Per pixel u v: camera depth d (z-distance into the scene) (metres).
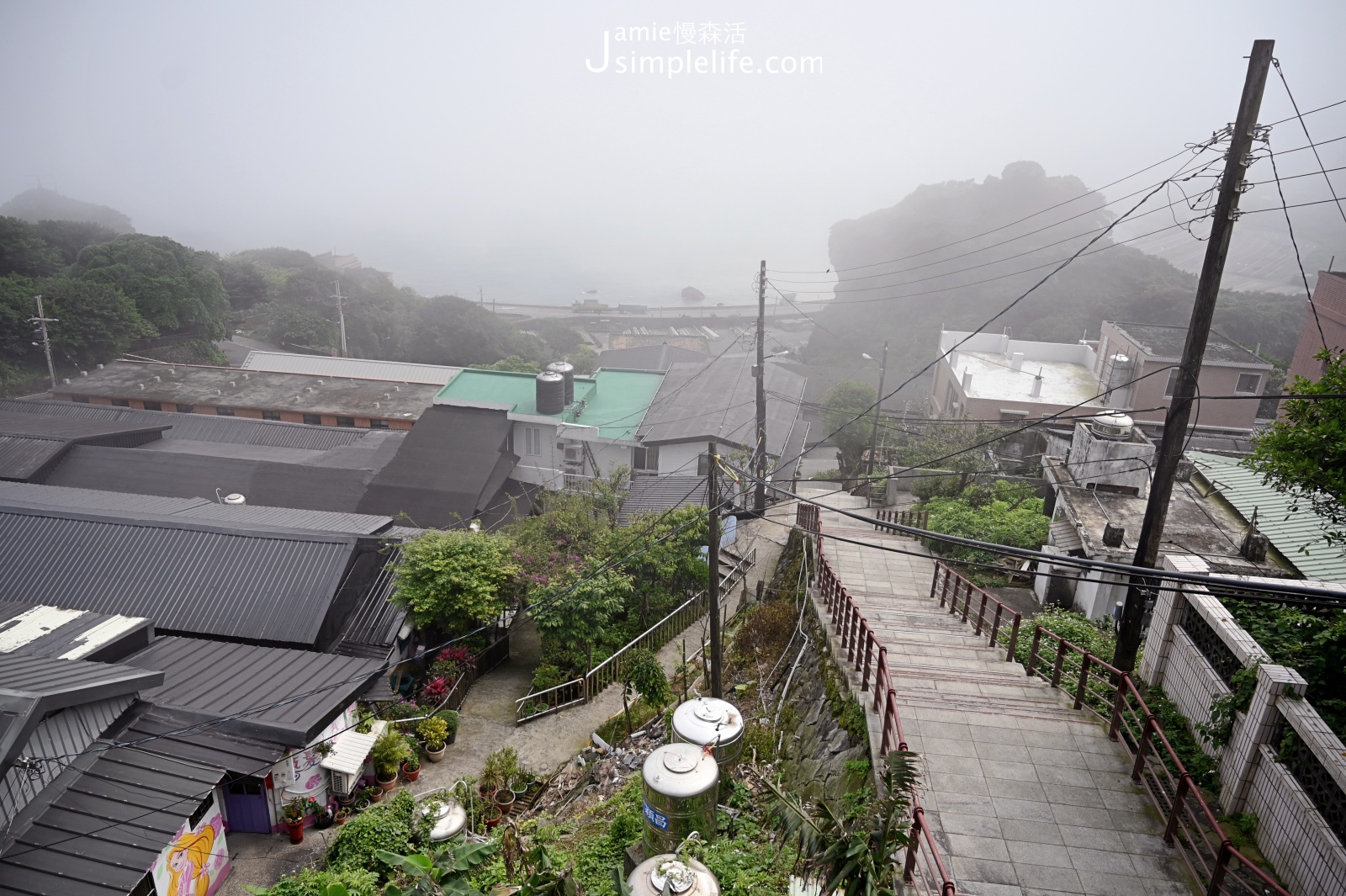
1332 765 8.25
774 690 16.64
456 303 84.81
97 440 35.28
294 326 77.38
